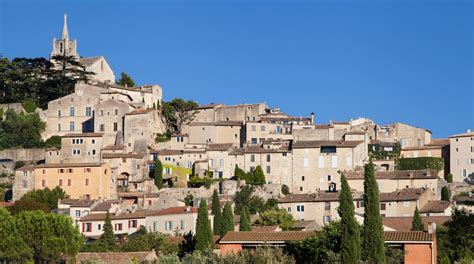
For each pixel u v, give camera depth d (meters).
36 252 148.25
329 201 199.12
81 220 191.50
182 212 184.25
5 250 145.12
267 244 119.88
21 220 149.62
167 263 122.38
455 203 198.75
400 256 119.62
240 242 125.25
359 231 119.75
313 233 127.69
